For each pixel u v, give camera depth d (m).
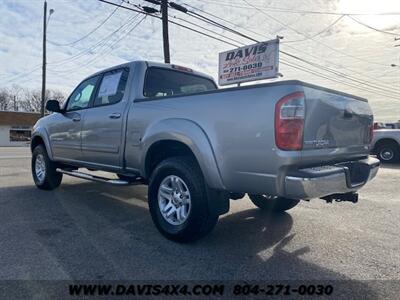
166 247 3.75
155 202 4.07
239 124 3.29
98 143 5.02
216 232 4.28
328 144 3.42
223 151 3.40
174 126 3.79
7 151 21.64
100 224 4.54
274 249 3.75
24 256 3.45
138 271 3.17
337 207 5.66
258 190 3.25
